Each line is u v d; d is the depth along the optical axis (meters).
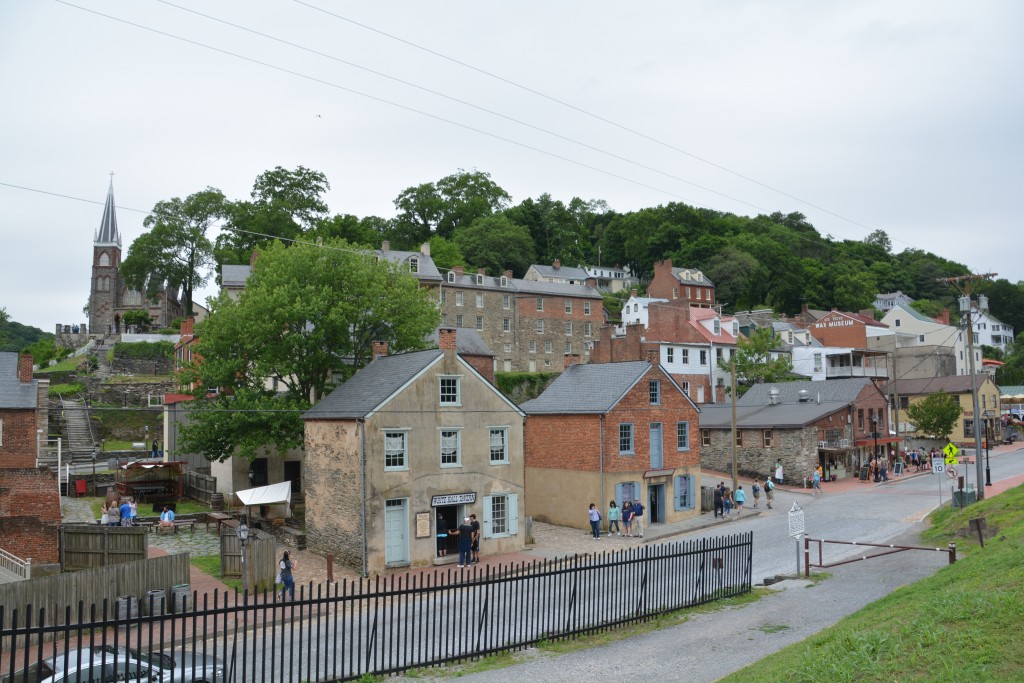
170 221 96.62
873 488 52.16
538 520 43.28
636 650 17.50
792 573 26.88
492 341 87.19
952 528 31.45
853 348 86.44
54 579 20.66
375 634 15.48
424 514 32.03
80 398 68.81
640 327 66.56
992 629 11.95
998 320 142.50
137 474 46.59
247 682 15.32
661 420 42.97
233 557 28.69
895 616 14.48
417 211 122.00
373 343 40.44
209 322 41.75
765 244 132.62
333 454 32.81
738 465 57.12
